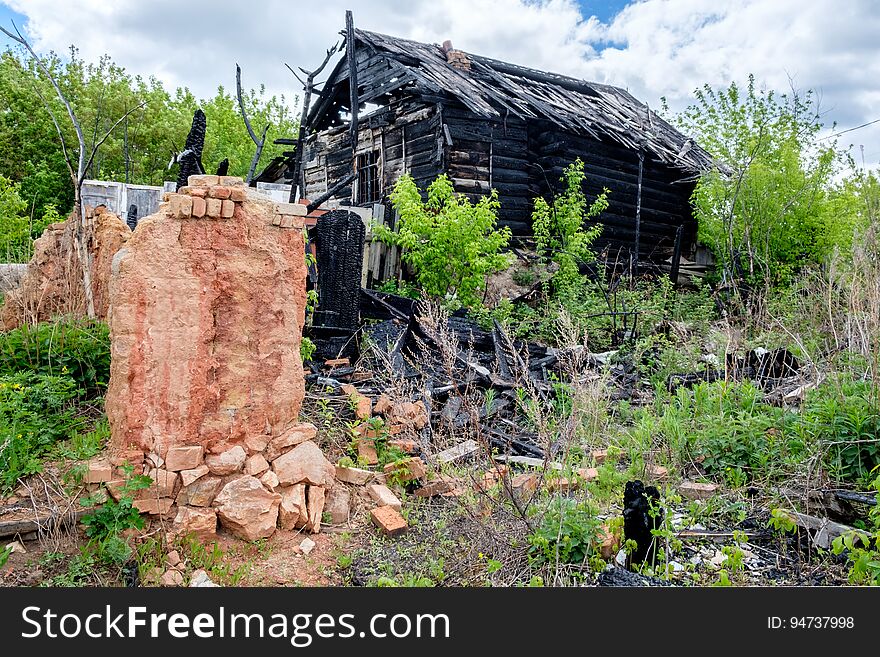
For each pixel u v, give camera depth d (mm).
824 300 7336
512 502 4316
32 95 21688
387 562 4043
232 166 26703
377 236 11508
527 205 14594
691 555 4250
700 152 19266
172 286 4031
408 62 14359
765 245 13695
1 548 3609
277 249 4477
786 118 15227
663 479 5301
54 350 5555
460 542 4258
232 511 4070
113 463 4008
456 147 13648
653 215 16969
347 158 16750
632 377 8039
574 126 14070
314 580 3848
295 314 4621
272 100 34406
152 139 23578
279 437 4531
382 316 8711
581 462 5512
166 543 3879
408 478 5094
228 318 4273
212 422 4215
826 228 13945
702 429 5902
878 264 6082
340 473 4973
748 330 9133
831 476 4840
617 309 11062
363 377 6762
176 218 4062
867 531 4242
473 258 10750
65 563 3607
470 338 7969
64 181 21031
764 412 6125
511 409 6719
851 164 11477
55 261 7461
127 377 4000
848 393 5461
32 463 4105
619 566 3975
